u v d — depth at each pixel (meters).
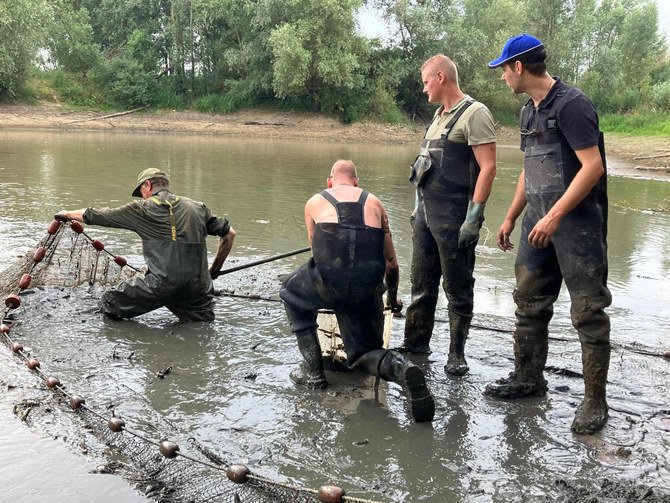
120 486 3.16
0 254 7.36
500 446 3.64
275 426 3.80
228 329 5.44
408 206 12.12
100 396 4.10
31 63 34.94
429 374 4.67
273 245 8.52
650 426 3.91
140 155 19.91
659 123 37.06
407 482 3.25
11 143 22.14
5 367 4.46
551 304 4.21
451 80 4.54
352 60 36.28
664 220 11.68
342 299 4.21
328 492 2.96
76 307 5.78
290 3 35.75
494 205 12.84
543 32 46.22
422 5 42.19
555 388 4.47
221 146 25.97
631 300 6.58
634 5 55.38
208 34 42.06
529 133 3.97
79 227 6.16
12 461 3.32
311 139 34.09
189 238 5.45
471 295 4.69
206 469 3.29
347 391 4.33
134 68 38.47
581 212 3.78
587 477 3.32
